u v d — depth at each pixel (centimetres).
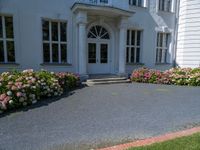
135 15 1318
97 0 1173
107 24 1240
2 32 1000
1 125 482
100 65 1269
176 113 587
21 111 591
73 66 1155
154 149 346
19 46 1028
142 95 816
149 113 584
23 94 631
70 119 527
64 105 657
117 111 600
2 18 994
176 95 823
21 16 1016
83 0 1127
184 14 1402
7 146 379
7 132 443
